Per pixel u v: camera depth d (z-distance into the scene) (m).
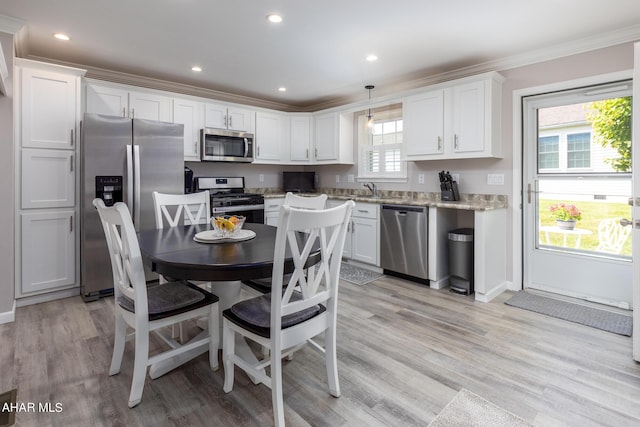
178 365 1.96
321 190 5.44
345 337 2.37
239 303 1.76
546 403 1.68
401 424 1.54
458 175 3.75
